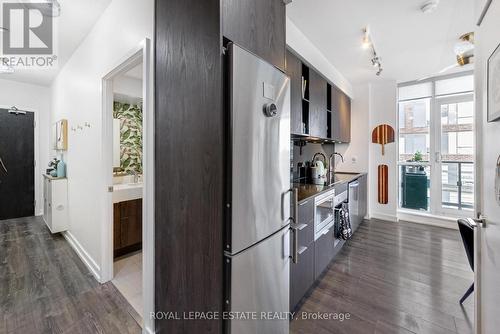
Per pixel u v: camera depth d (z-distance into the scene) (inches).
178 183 49.7
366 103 165.8
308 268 76.1
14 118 161.5
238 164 41.4
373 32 94.2
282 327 55.4
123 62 68.4
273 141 50.4
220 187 40.7
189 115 46.3
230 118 40.3
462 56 103.0
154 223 58.6
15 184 164.2
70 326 64.7
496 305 39.7
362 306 73.2
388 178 161.6
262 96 46.9
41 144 172.7
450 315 68.8
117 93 116.0
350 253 110.6
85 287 82.7
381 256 107.3
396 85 157.4
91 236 93.9
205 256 44.1
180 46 47.8
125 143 135.8
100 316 68.6
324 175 128.3
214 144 41.4
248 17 46.9
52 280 87.0
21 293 79.1
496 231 39.6
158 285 57.5
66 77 124.0
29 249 114.1
